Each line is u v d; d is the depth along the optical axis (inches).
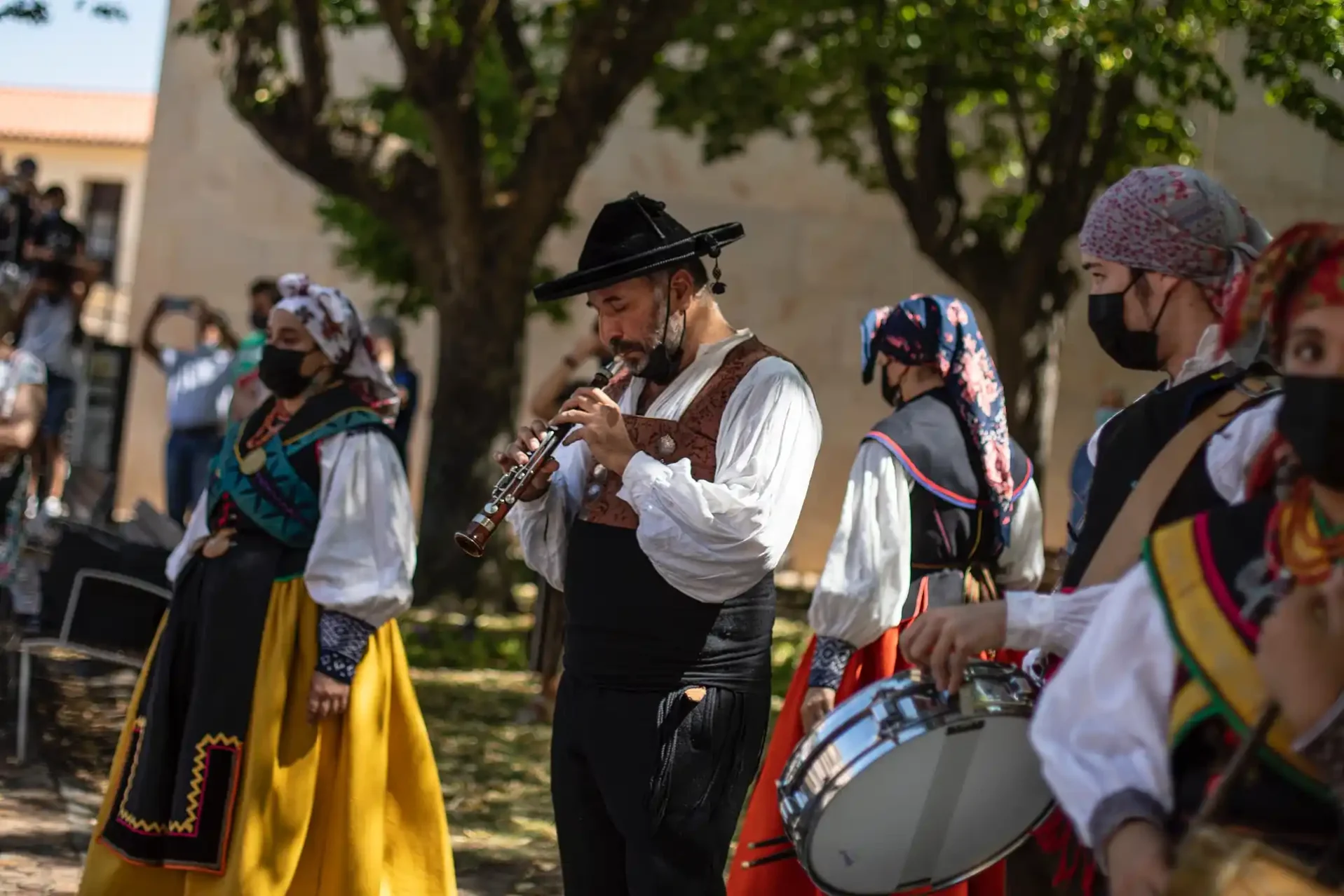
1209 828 65.2
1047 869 107.3
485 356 413.7
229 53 625.6
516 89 438.3
